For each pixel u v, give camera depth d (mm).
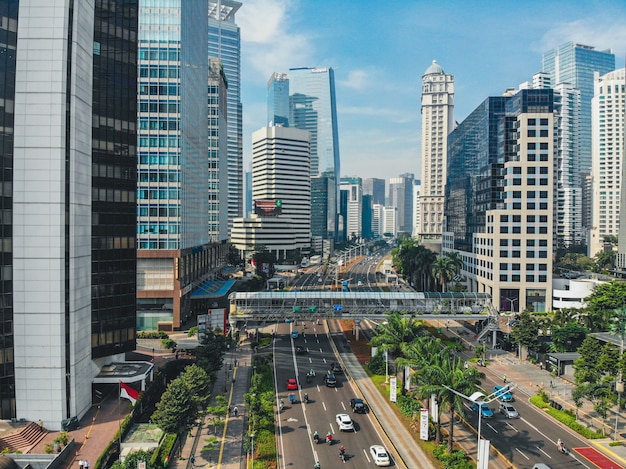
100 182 72062
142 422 64188
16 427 58562
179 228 121875
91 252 70250
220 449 55875
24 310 61250
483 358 94375
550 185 139500
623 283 119500
